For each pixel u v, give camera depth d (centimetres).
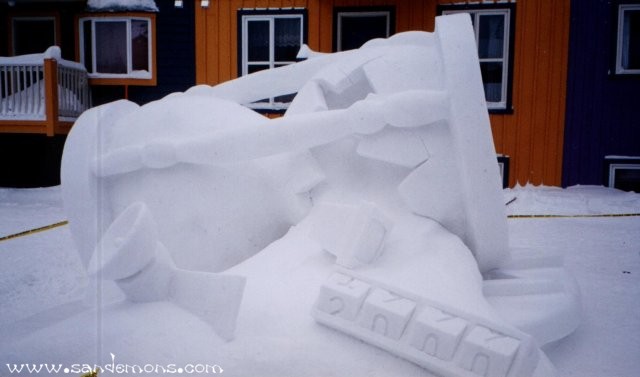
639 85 1159
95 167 363
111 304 283
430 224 318
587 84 1168
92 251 362
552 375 222
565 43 1162
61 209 991
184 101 401
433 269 272
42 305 438
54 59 1194
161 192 354
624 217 885
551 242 685
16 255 629
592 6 1149
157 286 268
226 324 242
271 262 305
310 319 254
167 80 1306
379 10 1216
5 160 1316
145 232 259
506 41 1181
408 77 369
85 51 1351
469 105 305
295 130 321
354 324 241
